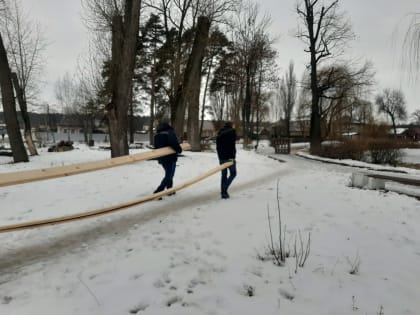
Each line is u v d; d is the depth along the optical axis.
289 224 4.49
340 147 19.19
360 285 2.77
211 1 13.98
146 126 88.75
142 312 2.34
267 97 42.44
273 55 30.42
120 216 5.06
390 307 2.43
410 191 7.20
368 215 5.11
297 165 14.66
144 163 11.91
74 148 31.02
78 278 2.91
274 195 6.61
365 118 35.12
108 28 13.01
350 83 23.92
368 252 3.54
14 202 5.86
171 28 15.49
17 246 3.80
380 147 17.88
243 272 3.02
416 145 23.94
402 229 4.41
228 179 6.43
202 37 13.70
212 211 5.25
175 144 6.13
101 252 3.56
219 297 2.57
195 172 10.12
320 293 2.63
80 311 2.37
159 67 20.31
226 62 32.44
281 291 2.67
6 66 13.19
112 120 11.48
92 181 8.06
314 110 24.09
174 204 5.89
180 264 3.19
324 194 6.82
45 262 3.34
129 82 11.42
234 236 4.02
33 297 2.59
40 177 2.69
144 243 3.81
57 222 3.33
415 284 2.82
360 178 7.98
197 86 20.14
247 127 31.91
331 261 3.27
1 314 2.32
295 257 3.36
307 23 23.70
